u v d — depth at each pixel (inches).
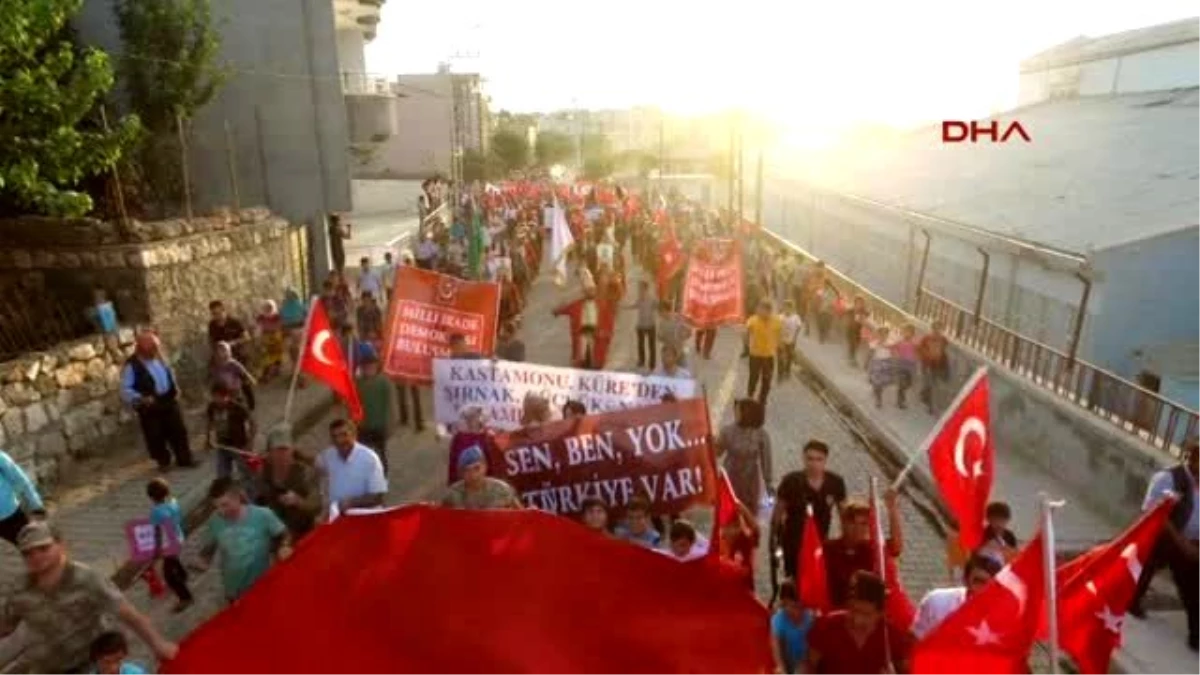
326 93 967.0
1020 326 753.6
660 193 2199.8
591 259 1085.1
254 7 941.2
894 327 722.8
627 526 307.3
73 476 507.5
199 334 679.1
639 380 429.7
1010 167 1087.0
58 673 228.8
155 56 831.1
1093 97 1555.1
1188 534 331.3
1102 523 463.5
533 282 1177.4
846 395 687.7
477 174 2468.0
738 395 677.3
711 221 1456.7
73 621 228.2
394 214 1983.3
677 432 343.0
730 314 733.9
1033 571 193.0
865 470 546.3
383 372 482.0
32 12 481.4
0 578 374.6
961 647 198.1
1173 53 1478.8
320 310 394.6
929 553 426.0
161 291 628.7
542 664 147.6
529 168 3326.8
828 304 859.4
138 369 500.4
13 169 499.2
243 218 781.3
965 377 621.9
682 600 152.4
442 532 152.0
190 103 855.7
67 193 523.2
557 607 150.3
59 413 510.6
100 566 401.7
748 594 154.0
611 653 150.7
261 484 323.3
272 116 961.5
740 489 350.3
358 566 149.6
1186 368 619.2
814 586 251.9
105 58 545.6
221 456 441.1
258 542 288.7
